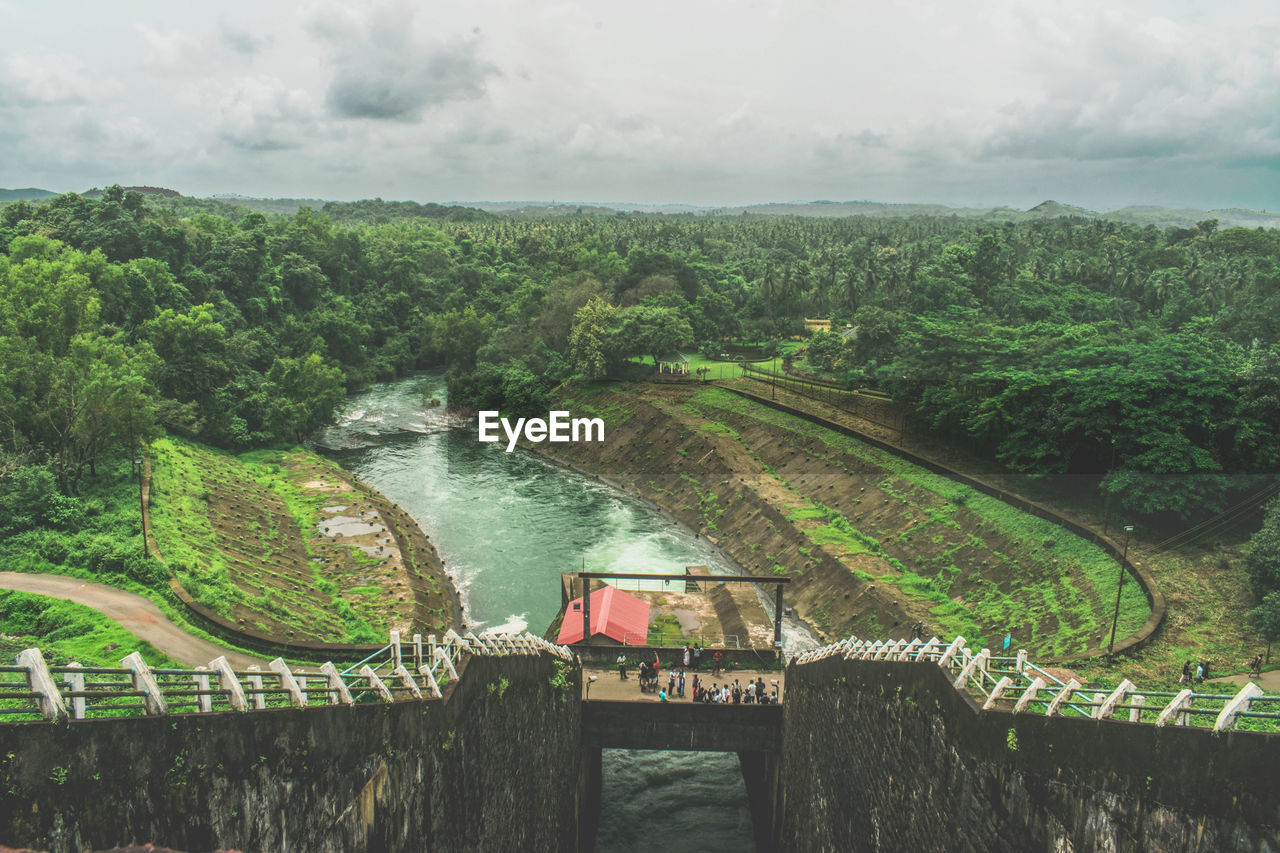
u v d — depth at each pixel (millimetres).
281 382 136875
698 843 53562
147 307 128500
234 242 168500
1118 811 18812
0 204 190250
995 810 23047
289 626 65875
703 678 60500
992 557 79375
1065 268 178375
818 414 126938
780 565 89625
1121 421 76812
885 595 75625
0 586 61469
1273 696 16531
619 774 60844
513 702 35406
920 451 107750
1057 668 53031
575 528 105500
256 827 17562
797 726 46688
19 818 12688
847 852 35531
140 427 88125
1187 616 59594
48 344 92125
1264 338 109312
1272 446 73688
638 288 186875
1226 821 16531
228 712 16969
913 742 28688
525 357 165625
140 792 14812
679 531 106000
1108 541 71688
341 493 106688
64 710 13781
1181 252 191125
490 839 31672
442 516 109562
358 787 21328
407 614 74375
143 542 69750
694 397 143250
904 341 119938
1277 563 56156
